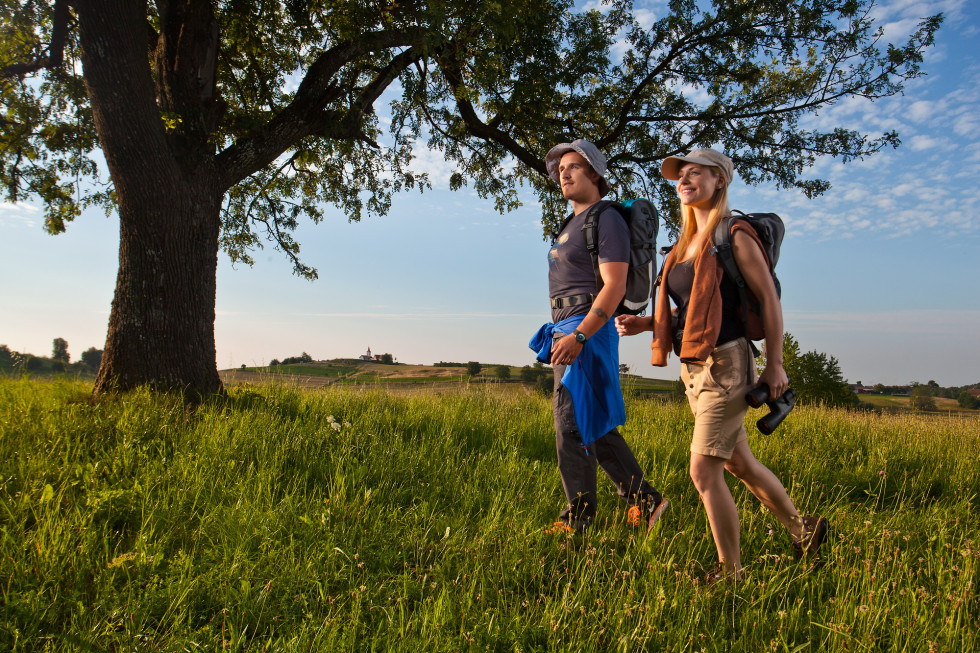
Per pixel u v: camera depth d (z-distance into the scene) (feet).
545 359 10.12
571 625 6.91
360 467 11.77
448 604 7.09
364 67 25.88
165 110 20.07
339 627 6.73
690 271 8.90
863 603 7.22
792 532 9.05
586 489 9.62
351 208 37.35
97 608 6.95
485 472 12.76
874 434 19.22
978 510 12.39
